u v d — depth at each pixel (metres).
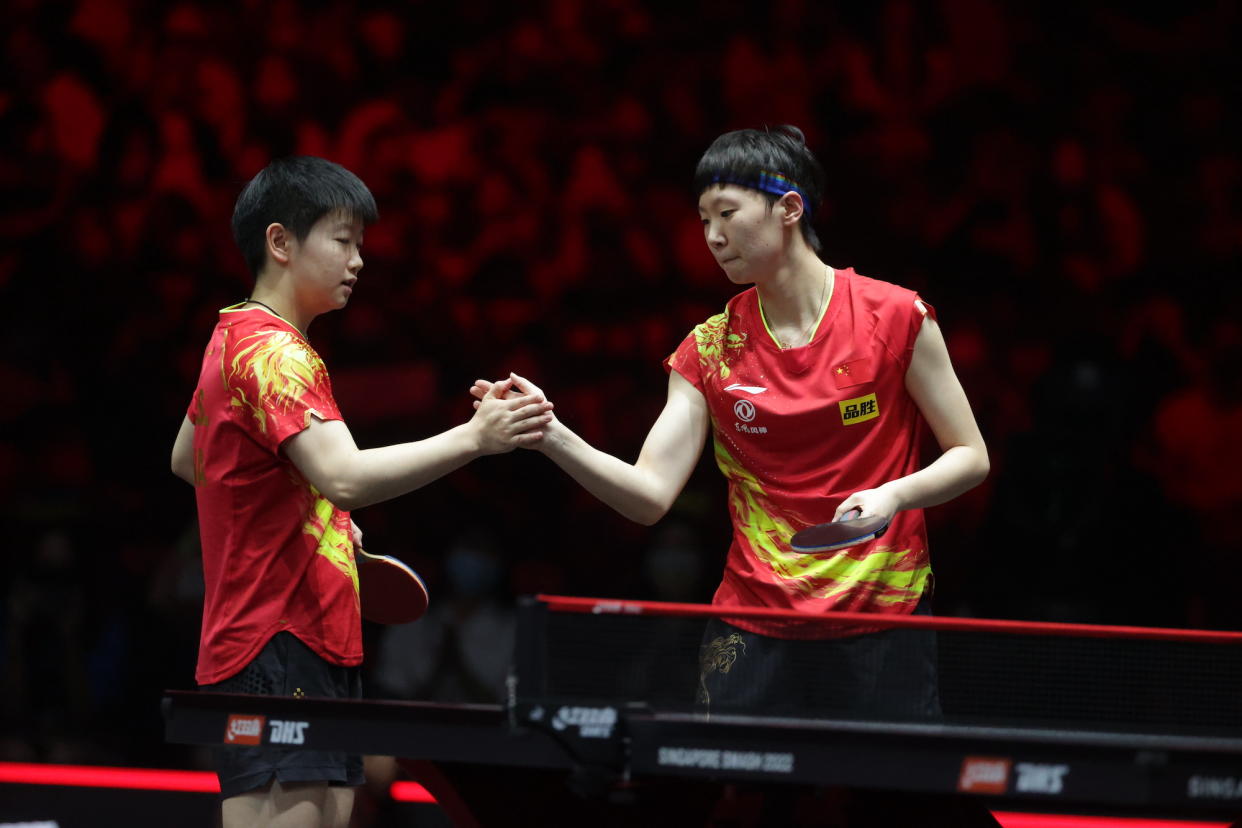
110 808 13.00
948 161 24.23
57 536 18.34
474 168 25.36
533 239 24.69
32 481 21.62
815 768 5.82
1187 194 23.39
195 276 24.36
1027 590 17.33
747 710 6.43
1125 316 22.48
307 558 8.07
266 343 7.89
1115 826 11.96
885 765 5.77
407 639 16.92
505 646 16.91
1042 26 24.64
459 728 6.19
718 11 26.05
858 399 8.23
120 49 26.20
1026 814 12.41
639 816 7.10
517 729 5.99
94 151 25.62
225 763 7.91
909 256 23.53
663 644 6.43
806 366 8.31
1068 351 22.00
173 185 25.33
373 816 12.28
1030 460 17.45
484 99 26.31
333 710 6.36
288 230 8.32
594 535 20.02
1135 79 24.25
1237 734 6.72
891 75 24.97
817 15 25.56
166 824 12.84
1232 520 20.58
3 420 22.05
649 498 8.36
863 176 24.14
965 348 21.94
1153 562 17.98
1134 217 23.30
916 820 7.15
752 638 8.03
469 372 22.70
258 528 8.00
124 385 22.41
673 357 8.85
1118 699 6.80
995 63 24.66
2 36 26.09
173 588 17.52
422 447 7.77
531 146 25.56
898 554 8.23
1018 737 5.72
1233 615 17.88
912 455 8.45
